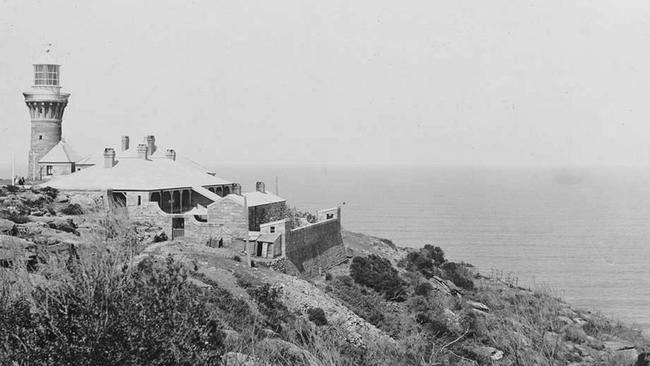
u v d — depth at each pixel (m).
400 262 108.69
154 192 93.19
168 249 73.62
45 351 24.91
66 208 84.19
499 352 36.50
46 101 120.31
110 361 25.03
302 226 95.00
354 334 57.00
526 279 168.00
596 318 81.62
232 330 37.12
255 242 81.56
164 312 26.50
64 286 26.86
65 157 115.25
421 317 77.44
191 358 26.22
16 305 25.91
